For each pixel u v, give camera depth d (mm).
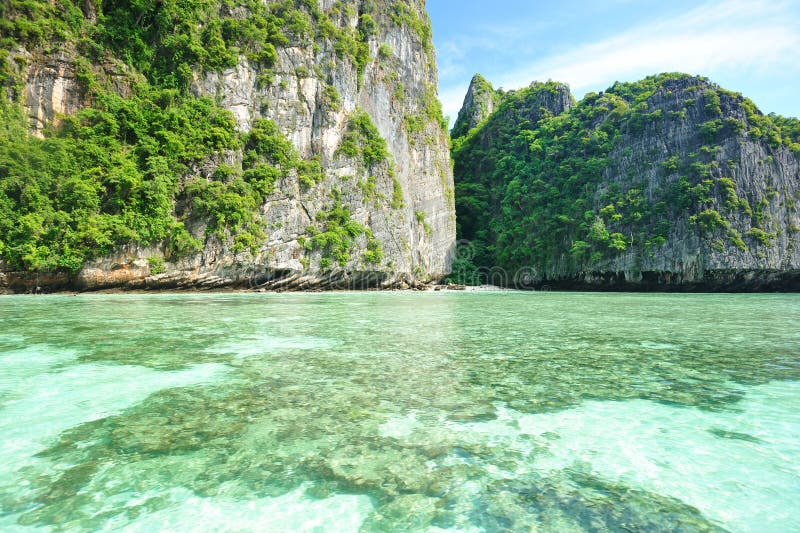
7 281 25453
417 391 6086
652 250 45531
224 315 15617
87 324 12375
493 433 4621
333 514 3123
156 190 29203
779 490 3486
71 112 29938
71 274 26750
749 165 45312
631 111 53500
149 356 8227
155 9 34312
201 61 34969
